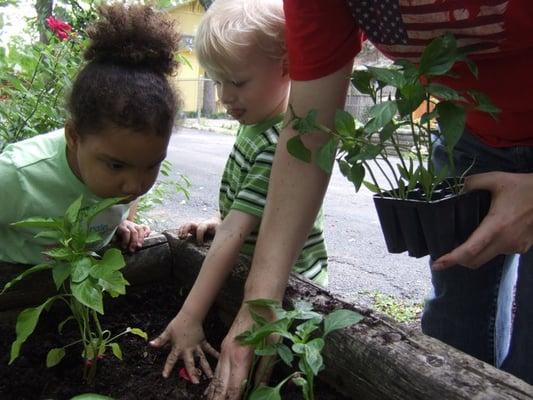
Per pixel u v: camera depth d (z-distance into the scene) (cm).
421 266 376
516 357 170
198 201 527
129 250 179
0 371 143
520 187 113
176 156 830
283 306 135
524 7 108
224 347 126
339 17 125
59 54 267
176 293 185
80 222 126
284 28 159
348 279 345
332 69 129
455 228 122
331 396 128
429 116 105
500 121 148
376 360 113
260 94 163
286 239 132
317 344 104
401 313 289
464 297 180
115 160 146
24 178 159
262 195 156
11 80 250
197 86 1675
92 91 143
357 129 116
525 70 125
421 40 125
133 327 167
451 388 99
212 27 158
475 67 107
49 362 134
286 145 129
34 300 167
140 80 147
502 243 113
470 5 112
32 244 166
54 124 262
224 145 1014
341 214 517
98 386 139
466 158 169
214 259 149
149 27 154
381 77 104
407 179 126
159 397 132
